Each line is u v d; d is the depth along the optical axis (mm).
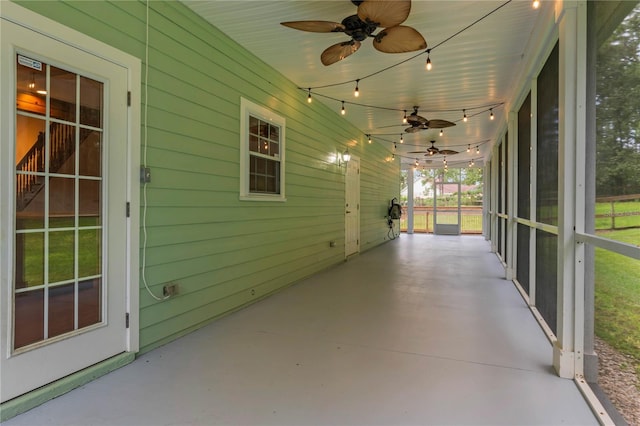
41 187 2082
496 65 4246
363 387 2244
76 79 2254
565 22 2344
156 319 2857
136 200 2656
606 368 2121
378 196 9969
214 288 3520
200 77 3293
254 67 4121
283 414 1958
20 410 1937
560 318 2424
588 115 2279
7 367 1912
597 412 1921
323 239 6168
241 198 3916
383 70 4457
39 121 2062
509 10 3074
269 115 4438
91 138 2354
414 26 3348
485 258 7586
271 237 4543
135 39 2637
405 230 15500
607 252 2096
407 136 8648
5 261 1906
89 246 2352
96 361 2383
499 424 1863
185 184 3129
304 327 3350
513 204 5355
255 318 3617
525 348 2846
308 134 5551
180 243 3086
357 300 4293
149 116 2760
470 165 13383
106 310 2449
